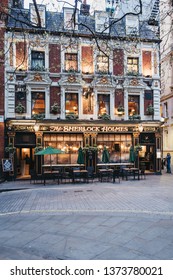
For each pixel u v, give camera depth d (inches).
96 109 818.2
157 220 319.6
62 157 798.5
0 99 755.4
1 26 730.8
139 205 399.5
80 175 693.3
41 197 492.1
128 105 848.9
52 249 237.8
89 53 815.1
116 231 281.7
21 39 756.6
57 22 804.0
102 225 304.2
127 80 839.1
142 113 852.0
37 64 794.2
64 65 804.6
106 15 823.1
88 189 567.5
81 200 450.9
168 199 442.3
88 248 237.1
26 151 796.6
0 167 741.9
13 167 754.2
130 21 844.6
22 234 283.3
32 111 784.9
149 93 861.8
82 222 319.0
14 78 769.6
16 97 777.6
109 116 814.5
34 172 695.1
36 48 783.7
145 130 842.8
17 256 223.5
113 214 349.4
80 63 810.8
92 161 799.1
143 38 823.7
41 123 762.8
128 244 244.2
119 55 826.8
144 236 264.5
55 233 282.2
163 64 1110.4
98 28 821.9
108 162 774.5
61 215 355.9
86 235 272.4
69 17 806.5
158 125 847.1
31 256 222.8
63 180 735.1
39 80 783.1
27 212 379.6
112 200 442.3
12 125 751.7
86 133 797.9
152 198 452.4
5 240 265.7
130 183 655.8
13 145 755.4
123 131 823.7
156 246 238.1
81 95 811.4
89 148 784.9
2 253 230.7
